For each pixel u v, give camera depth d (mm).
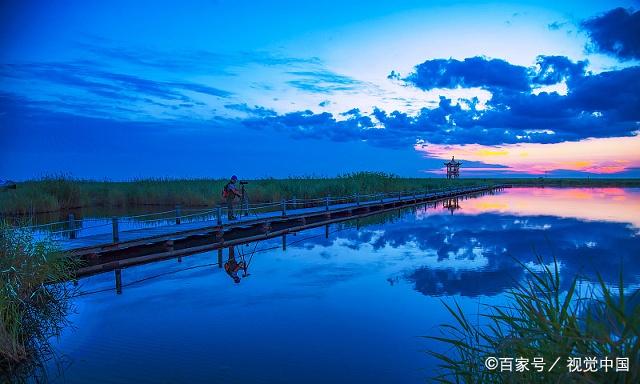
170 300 10055
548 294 3553
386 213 33250
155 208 34219
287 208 34312
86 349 7195
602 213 28062
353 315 8734
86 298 10375
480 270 12500
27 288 9336
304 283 11438
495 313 8445
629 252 14688
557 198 45125
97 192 37219
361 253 15758
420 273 12320
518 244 16812
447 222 24891
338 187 38281
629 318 2584
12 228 9844
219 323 8383
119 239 14992
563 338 3033
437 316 8531
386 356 6703
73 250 12617
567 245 16312
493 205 36938
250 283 11578
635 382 2566
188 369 6348
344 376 6039
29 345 7473
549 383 3074
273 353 6891
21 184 31641
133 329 8141
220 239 18516
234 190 20969
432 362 6430
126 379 6086
